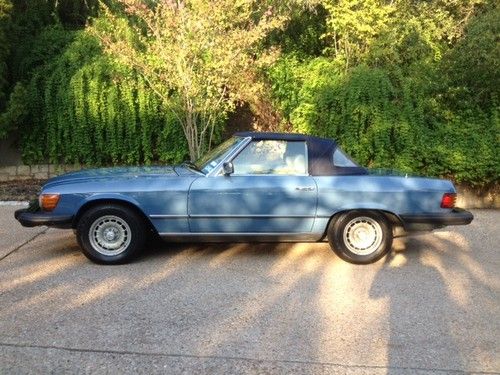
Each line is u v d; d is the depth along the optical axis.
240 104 11.20
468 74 10.43
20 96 10.20
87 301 4.77
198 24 9.15
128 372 3.54
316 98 10.41
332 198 5.95
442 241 7.36
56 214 5.77
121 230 5.89
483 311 4.71
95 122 10.75
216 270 5.77
